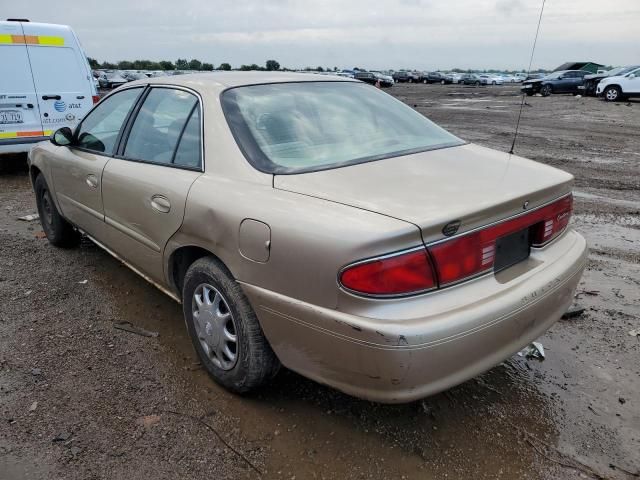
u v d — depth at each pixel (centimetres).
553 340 337
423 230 199
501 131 1357
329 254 203
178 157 295
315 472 227
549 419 262
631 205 655
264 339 250
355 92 334
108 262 459
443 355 200
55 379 289
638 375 299
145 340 331
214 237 252
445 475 226
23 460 231
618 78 2361
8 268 445
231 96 288
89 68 904
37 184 490
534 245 254
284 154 262
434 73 5853
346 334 203
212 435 248
